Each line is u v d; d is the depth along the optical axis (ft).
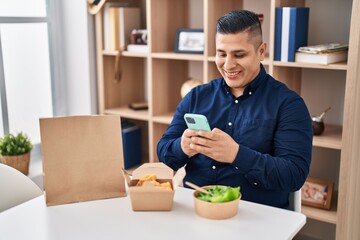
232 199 4.52
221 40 5.32
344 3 8.12
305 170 5.24
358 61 7.10
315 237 9.21
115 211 4.72
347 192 7.50
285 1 7.98
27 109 10.04
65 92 10.53
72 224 4.43
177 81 10.04
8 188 5.74
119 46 9.85
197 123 4.84
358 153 7.66
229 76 5.47
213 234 4.18
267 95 5.65
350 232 7.89
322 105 8.71
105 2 9.75
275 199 5.51
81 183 5.00
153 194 4.62
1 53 9.31
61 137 4.93
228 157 4.94
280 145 5.37
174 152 5.62
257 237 4.12
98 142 5.05
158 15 9.23
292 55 7.79
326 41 8.43
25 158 8.87
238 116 5.73
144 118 9.60
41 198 5.13
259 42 5.42
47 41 10.23
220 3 8.68
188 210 4.70
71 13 10.02
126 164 10.12
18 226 4.40
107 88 10.26
